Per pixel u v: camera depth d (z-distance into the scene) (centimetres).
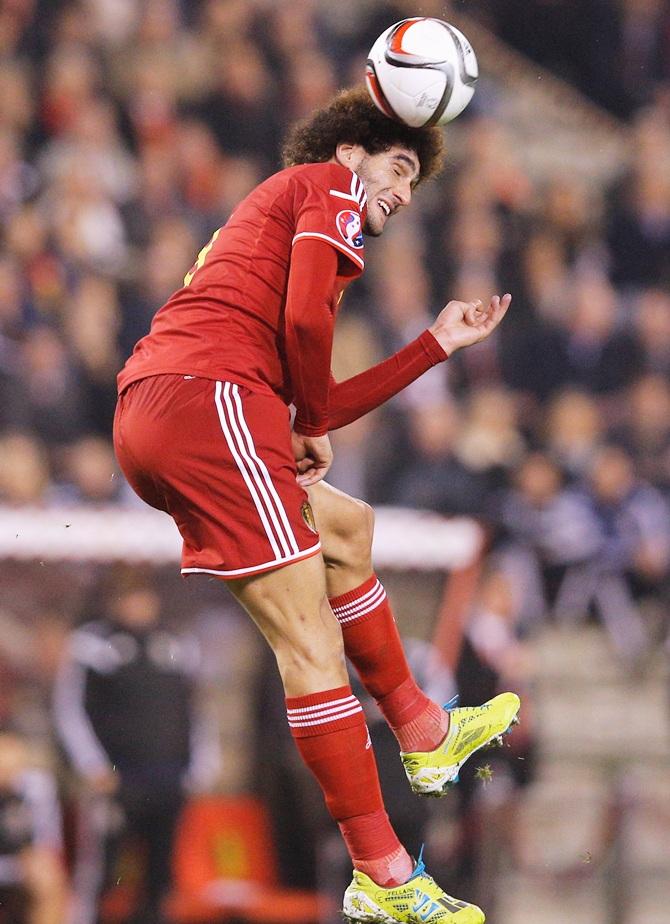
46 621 2562
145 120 3966
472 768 2567
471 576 2695
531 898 2909
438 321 1253
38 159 3828
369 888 1177
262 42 4291
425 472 3256
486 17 4981
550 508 3331
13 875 2414
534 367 3691
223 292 1188
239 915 2502
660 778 3253
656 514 3422
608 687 3353
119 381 1211
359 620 1259
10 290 3256
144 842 2480
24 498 2873
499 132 4609
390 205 1250
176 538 2608
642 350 3725
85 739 2455
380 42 1233
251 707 2606
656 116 4909
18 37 4072
